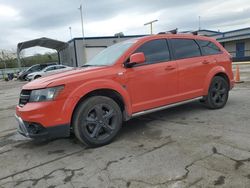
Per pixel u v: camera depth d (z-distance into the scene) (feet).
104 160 12.35
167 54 17.16
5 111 28.25
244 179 9.59
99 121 14.06
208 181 9.65
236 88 31.27
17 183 10.93
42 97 13.00
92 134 13.92
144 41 16.38
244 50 113.60
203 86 18.94
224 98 20.58
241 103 21.90
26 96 13.75
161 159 11.84
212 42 20.33
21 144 15.97
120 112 14.85
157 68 16.29
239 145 12.67
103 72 14.44
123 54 15.58
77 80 13.55
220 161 11.12
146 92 15.92
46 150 14.47
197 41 19.17
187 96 18.02
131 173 10.79
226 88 20.59
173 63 17.16
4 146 15.88
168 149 12.93
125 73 15.05
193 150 12.53
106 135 14.39
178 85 17.40
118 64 15.16
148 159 11.98
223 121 16.89
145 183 9.93
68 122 13.23
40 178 11.18
